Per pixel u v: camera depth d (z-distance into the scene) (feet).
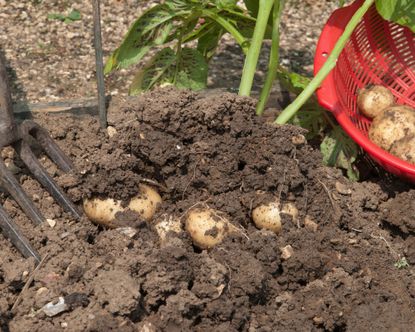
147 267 3.61
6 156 4.11
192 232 3.84
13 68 5.13
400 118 4.36
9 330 3.54
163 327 3.56
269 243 3.78
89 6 5.77
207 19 4.63
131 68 5.25
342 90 4.50
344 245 3.90
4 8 5.65
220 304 3.59
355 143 4.53
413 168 4.01
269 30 4.64
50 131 4.30
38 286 3.64
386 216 4.09
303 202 3.95
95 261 3.70
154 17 4.36
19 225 3.89
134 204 3.88
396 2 4.23
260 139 3.96
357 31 4.65
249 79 4.21
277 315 3.67
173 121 3.95
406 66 4.83
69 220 3.94
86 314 3.52
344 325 3.71
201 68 4.66
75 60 5.26
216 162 3.96
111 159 3.87
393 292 3.84
